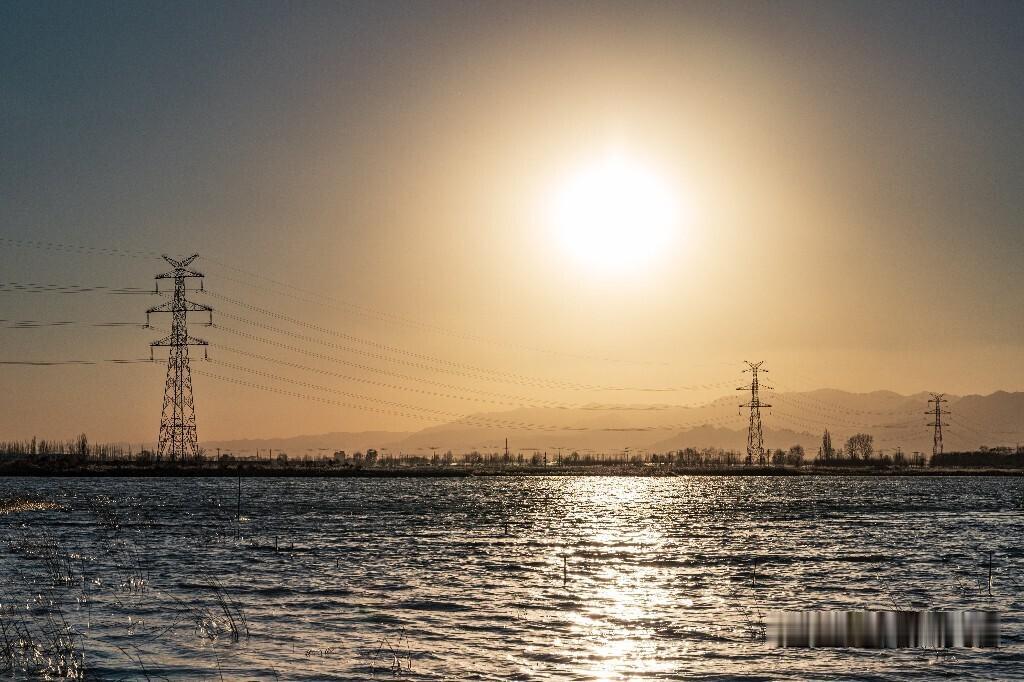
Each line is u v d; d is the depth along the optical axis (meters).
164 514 121.31
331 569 66.94
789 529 107.88
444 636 44.72
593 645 43.16
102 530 96.12
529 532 101.56
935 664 40.47
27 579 60.66
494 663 39.69
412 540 90.12
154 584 59.28
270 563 70.19
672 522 119.12
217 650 41.47
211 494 176.50
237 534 93.88
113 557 72.75
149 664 39.03
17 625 46.16
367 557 74.81
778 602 55.38
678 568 70.38
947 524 115.81
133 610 50.38
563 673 38.25
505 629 46.47
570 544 88.06
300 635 44.62
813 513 138.12
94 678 37.00
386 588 58.50
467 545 85.75
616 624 48.00
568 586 60.19
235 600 53.81
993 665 40.41
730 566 71.62
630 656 41.16
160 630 45.38
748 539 94.69
